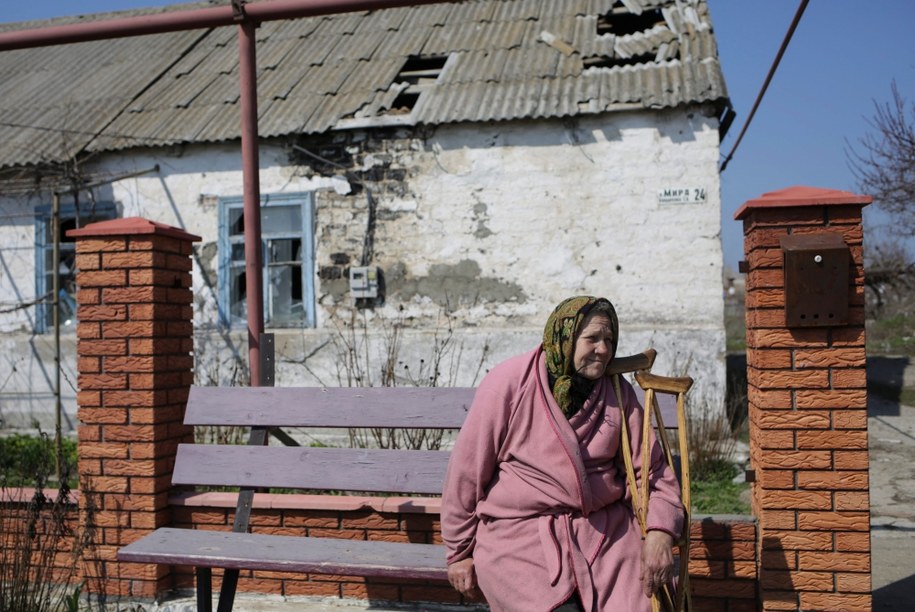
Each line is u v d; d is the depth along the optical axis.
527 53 10.04
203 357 9.80
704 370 8.56
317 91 10.13
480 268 9.27
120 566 3.99
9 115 11.12
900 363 12.81
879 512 5.83
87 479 4.02
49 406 10.21
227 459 3.76
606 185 8.94
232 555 3.14
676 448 5.46
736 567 3.38
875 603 3.88
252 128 5.03
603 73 9.34
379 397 3.64
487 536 2.69
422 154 9.41
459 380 9.15
